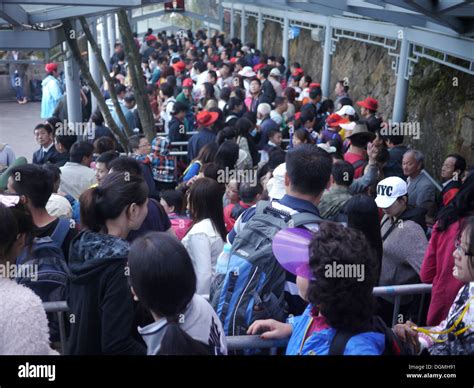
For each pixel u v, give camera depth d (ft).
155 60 56.49
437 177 28.78
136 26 76.95
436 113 29.55
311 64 55.06
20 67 58.23
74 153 18.02
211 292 9.03
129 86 40.96
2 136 45.27
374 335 6.27
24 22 20.84
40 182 10.85
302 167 8.48
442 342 7.63
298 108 35.14
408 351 7.57
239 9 73.97
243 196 15.56
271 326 7.92
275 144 26.20
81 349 7.87
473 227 7.30
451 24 19.95
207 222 11.35
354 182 16.93
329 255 6.20
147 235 6.59
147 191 8.48
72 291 7.95
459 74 27.78
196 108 37.45
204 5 78.23
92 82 24.23
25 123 50.06
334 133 26.14
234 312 8.07
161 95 37.09
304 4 38.14
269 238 8.18
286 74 49.06
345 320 6.18
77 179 17.80
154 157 23.53
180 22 89.97
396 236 11.81
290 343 7.21
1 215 7.13
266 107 29.89
